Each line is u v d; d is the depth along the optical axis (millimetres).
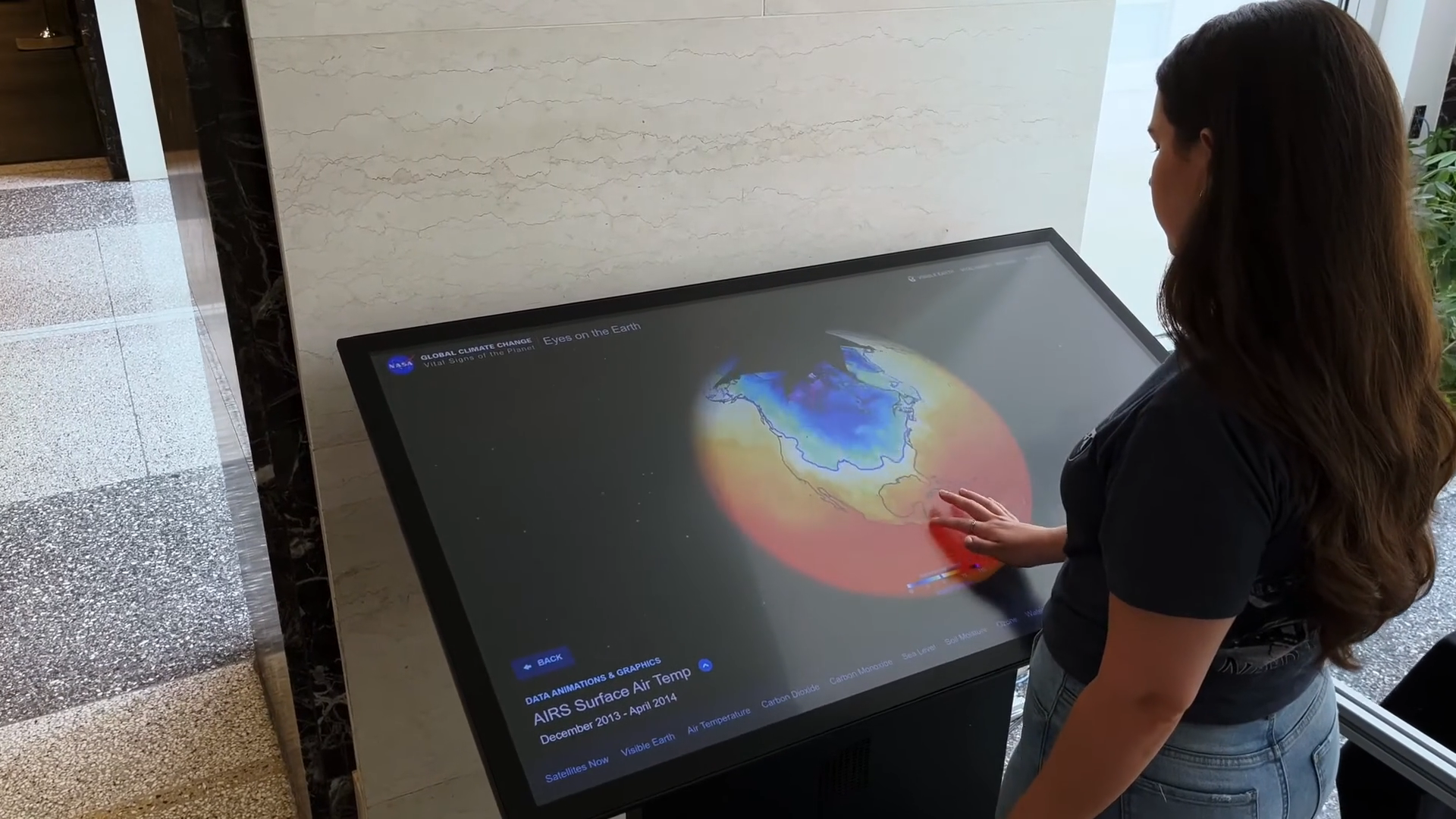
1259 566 965
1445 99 2793
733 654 1272
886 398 1564
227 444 1919
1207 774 1109
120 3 5602
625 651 1237
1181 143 969
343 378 1514
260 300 1468
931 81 1843
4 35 5965
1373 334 889
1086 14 1944
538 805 1117
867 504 1448
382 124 1423
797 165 1769
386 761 1779
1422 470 979
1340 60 873
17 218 5336
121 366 3902
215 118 1359
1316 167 870
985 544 1438
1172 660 937
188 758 2193
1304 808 1183
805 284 1657
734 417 1469
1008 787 1326
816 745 1410
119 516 3041
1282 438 911
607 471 1364
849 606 1354
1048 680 1222
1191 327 938
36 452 3359
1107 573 979
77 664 2475
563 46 1507
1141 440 957
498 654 1197
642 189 1644
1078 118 2023
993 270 1791
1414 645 2041
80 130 6336
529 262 1595
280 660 1772
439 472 1306
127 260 4840
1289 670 1095
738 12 1622
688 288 1581
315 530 1619
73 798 2090
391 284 1504
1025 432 1608
